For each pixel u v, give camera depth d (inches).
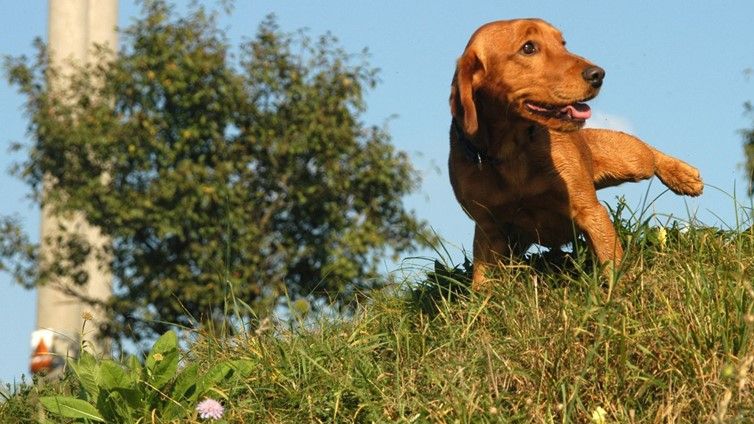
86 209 737.0
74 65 749.3
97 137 733.3
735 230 294.7
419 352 257.4
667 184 372.5
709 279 251.8
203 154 766.5
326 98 791.1
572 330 236.2
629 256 283.9
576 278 292.5
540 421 214.4
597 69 274.7
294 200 780.6
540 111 282.7
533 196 291.9
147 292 746.8
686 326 230.8
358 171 792.3
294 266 780.0
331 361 253.9
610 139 350.3
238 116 781.3
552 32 287.9
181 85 738.8
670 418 208.2
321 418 237.3
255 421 241.4
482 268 304.8
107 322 723.4
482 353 239.6
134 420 247.3
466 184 298.5
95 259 762.8
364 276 771.4
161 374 251.3
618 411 215.5
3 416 283.1
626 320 236.7
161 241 760.3
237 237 750.5
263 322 273.9
